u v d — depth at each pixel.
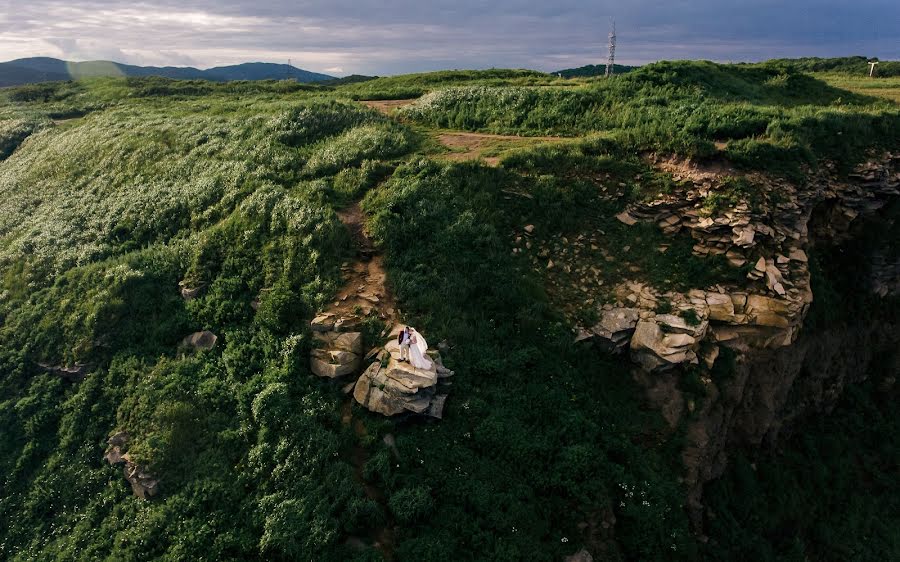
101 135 32.38
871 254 21.27
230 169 24.20
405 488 12.28
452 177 21.12
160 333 17.23
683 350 15.56
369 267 17.78
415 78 49.16
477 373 14.87
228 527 12.39
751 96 30.95
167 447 13.98
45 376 17.28
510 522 12.16
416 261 17.69
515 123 28.66
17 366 17.66
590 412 15.06
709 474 15.81
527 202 20.20
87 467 14.80
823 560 16.81
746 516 16.14
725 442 16.67
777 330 16.31
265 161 24.61
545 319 16.72
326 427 13.63
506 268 17.88
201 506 12.82
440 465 12.91
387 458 12.81
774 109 23.58
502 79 43.84
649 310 16.67
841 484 18.39
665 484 14.46
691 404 15.52
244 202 21.00
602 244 18.81
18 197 28.61
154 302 18.38
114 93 50.56
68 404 16.27
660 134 21.95
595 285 17.67
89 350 17.20
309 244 18.09
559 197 20.28
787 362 17.66
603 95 29.34
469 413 13.87
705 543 14.70
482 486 12.59
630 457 14.47
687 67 32.09
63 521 13.91
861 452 19.62
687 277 17.47
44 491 14.55
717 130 21.75
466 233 18.58
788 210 18.34
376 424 13.49
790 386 18.20
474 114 30.09
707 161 20.14
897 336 21.72
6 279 21.27
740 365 16.33
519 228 19.45
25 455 15.45
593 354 16.41
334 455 12.89
